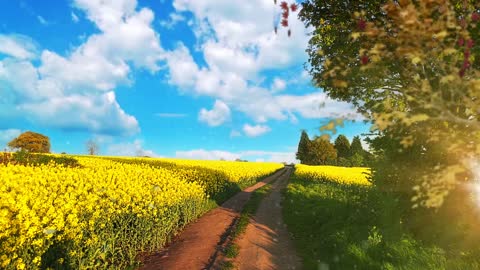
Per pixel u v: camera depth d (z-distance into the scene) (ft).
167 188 50.11
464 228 26.58
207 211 66.90
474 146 13.30
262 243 39.96
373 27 13.08
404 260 25.63
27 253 21.76
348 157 312.71
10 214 22.81
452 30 14.16
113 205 33.09
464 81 12.26
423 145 28.78
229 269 30.71
